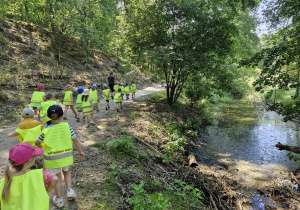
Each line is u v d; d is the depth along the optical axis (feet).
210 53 41.27
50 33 64.44
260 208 17.20
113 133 24.50
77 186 13.32
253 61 23.88
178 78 45.21
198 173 20.90
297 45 21.33
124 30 44.47
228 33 38.40
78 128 25.39
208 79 44.50
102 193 12.97
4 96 31.65
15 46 49.37
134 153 19.80
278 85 23.84
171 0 37.14
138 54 43.96
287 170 24.12
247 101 81.92
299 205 17.46
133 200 11.60
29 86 39.73
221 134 38.27
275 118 51.44
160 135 29.17
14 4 61.93
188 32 37.17
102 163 16.56
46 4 58.29
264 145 32.35
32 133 13.06
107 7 82.28
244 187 20.31
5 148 18.49
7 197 6.52
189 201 14.98
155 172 18.38
